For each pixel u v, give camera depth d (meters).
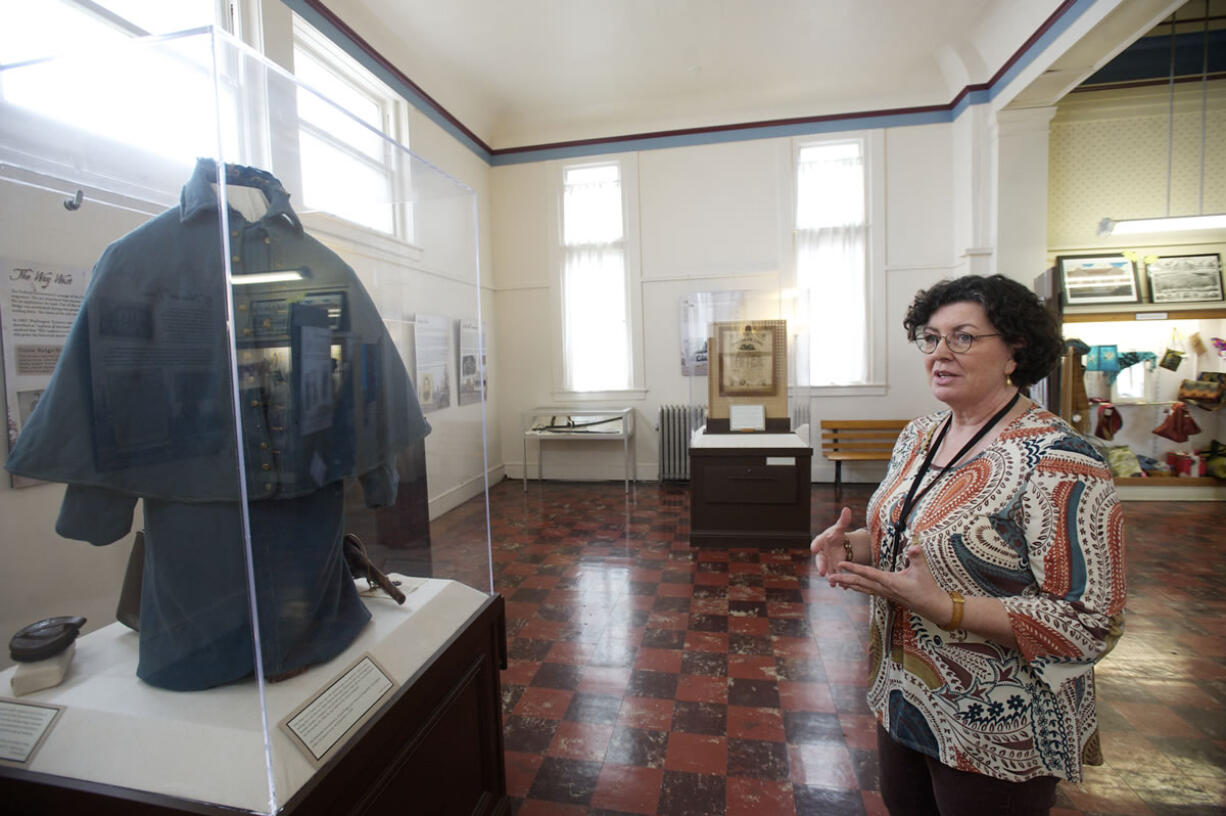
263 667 1.00
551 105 6.56
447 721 1.47
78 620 1.07
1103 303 5.68
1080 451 1.00
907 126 6.23
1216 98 5.55
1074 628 0.93
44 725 1.03
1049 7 4.55
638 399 6.96
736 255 6.64
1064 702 1.02
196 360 0.94
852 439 6.48
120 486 1.00
